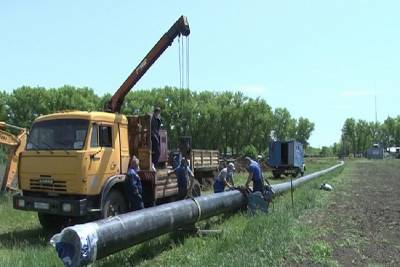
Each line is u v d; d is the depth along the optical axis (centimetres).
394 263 930
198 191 1633
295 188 2388
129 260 932
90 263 768
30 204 1233
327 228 1262
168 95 8362
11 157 1725
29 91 7725
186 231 1147
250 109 8338
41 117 1290
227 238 1048
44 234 1280
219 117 8294
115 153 1308
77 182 1203
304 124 11662
